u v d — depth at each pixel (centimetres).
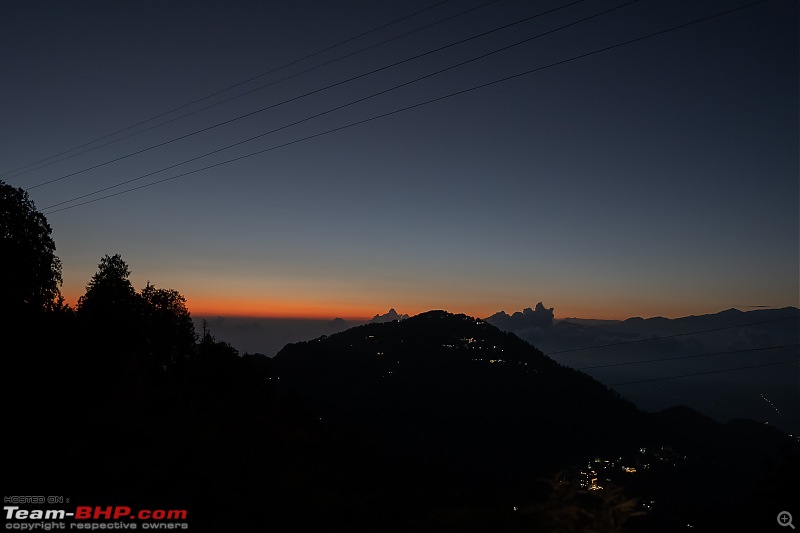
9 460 1121
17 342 1207
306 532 1084
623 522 866
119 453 1350
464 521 1113
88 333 1409
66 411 1255
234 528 1040
